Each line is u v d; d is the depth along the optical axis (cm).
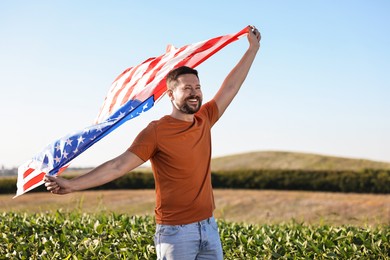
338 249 557
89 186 347
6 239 600
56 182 339
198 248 371
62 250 558
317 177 2008
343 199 1672
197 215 368
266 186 2075
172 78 371
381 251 562
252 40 454
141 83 440
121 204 1675
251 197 1775
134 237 596
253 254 556
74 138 386
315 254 548
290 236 626
